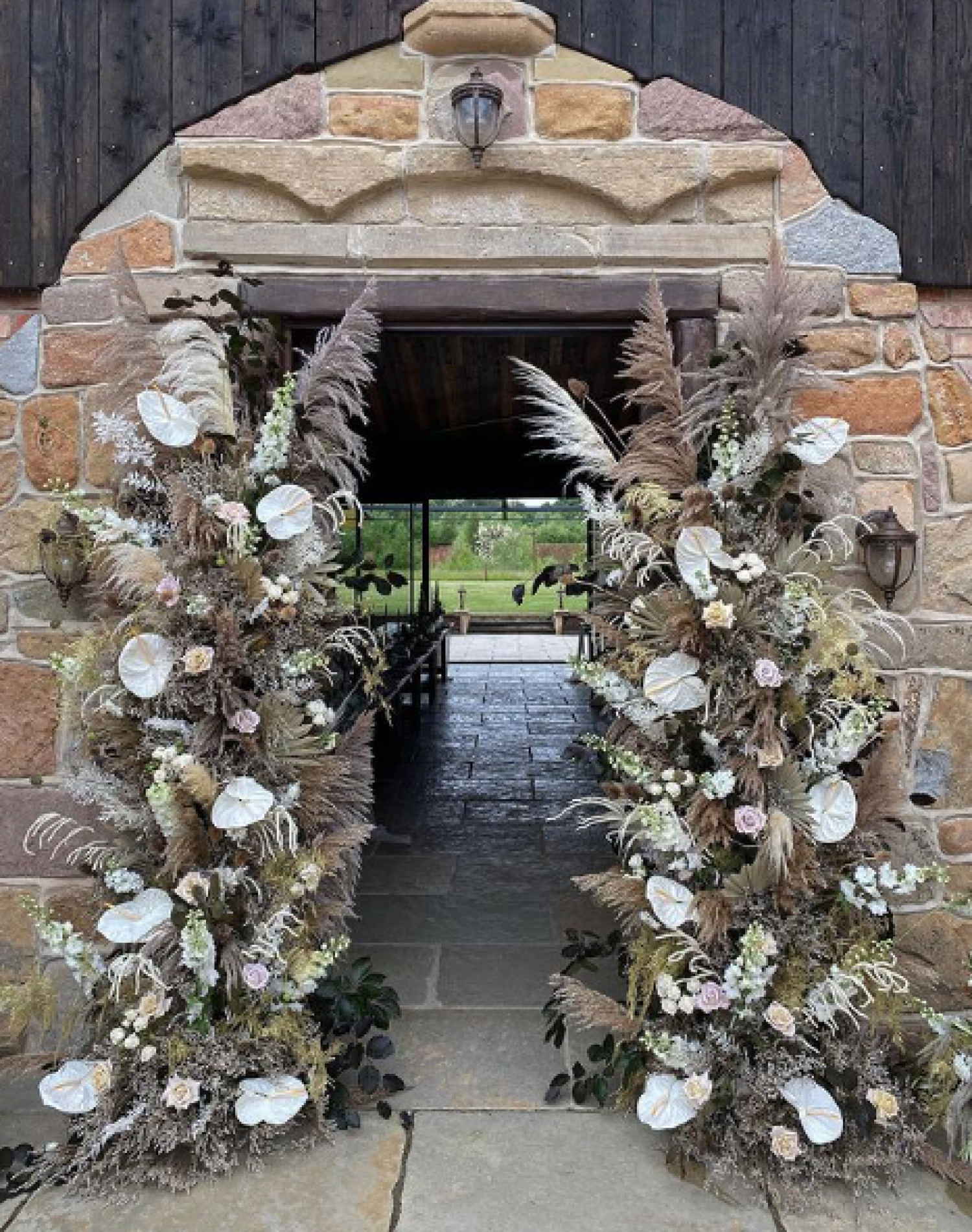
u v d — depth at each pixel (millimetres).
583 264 2428
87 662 2123
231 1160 1945
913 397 2441
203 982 1966
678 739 2131
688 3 2443
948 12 2486
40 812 2432
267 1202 1857
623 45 2424
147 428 2133
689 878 2080
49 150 2445
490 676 10062
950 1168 1927
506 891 3504
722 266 2439
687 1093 1882
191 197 2428
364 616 2461
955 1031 2010
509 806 4730
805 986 1992
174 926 2018
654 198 2410
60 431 2441
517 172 2406
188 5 2434
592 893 3457
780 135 2438
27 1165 1965
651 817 1975
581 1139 2051
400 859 3875
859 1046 2039
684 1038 2004
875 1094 1889
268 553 2145
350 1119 2055
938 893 2422
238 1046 2020
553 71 2416
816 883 2043
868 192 2457
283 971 2061
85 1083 1972
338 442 2348
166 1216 1818
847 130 2457
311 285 2400
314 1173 1938
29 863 2430
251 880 2080
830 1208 1847
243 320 2385
